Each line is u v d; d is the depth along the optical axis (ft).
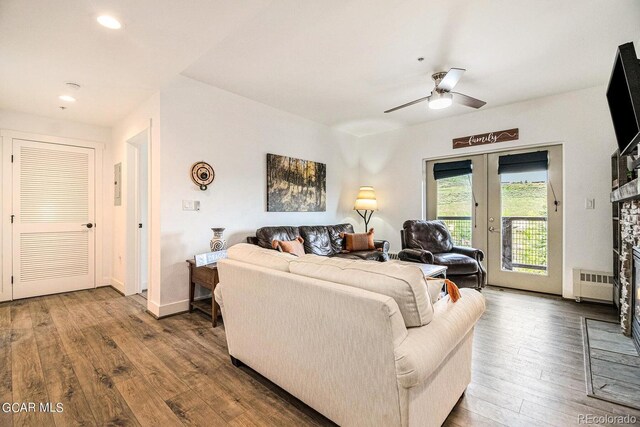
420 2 6.80
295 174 14.76
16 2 5.86
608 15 7.30
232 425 5.04
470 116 14.64
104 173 14.33
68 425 5.03
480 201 14.71
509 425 5.03
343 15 7.25
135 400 5.69
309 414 5.33
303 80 10.93
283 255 5.96
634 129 6.15
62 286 13.24
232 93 12.06
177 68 8.64
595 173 11.60
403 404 3.84
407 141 16.83
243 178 12.48
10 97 10.67
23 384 6.20
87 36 7.09
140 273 13.33
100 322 9.67
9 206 12.01
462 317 4.81
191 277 10.50
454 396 5.17
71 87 9.84
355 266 4.75
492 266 14.38
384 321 3.84
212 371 6.72
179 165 10.47
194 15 6.35
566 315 10.27
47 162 12.84
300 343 5.05
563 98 12.21
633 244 8.04
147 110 10.82
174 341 8.28
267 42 8.45
